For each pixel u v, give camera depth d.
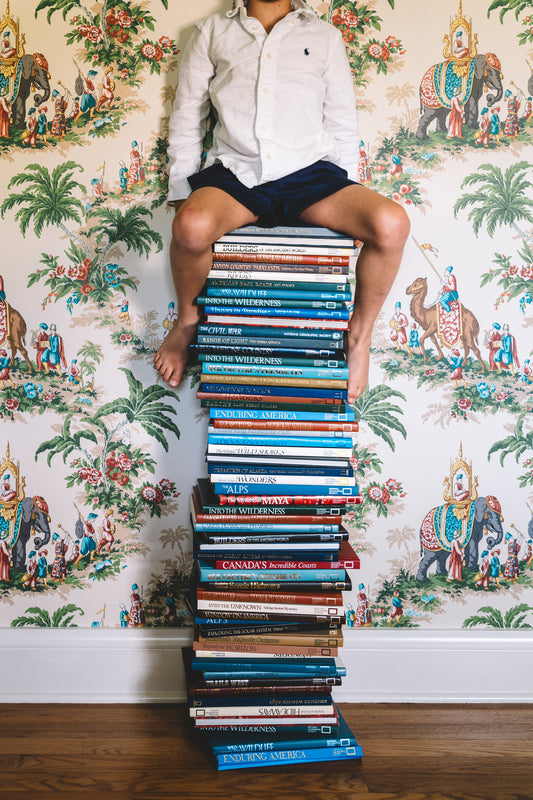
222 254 1.68
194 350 1.97
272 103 1.77
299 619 1.71
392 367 2.06
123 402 2.05
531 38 2.01
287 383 1.70
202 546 1.68
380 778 1.69
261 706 1.73
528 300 2.06
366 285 1.78
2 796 1.59
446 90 2.01
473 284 2.05
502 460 2.08
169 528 2.07
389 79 2.01
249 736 1.75
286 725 1.75
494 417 2.08
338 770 1.72
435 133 2.02
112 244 2.01
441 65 2.01
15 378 2.04
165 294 2.03
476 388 2.07
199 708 1.71
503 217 2.04
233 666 1.71
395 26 2.00
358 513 2.09
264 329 1.69
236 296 1.69
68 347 2.03
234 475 1.70
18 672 2.04
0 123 1.99
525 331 2.07
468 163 2.03
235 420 1.70
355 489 1.71
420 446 2.08
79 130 1.99
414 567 2.09
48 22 1.98
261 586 1.71
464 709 2.04
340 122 1.88
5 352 2.03
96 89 1.99
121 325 2.03
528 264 2.05
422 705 2.06
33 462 2.05
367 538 2.09
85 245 2.02
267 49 1.79
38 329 2.03
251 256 1.68
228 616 1.70
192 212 1.58
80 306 2.03
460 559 2.09
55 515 2.06
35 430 2.04
